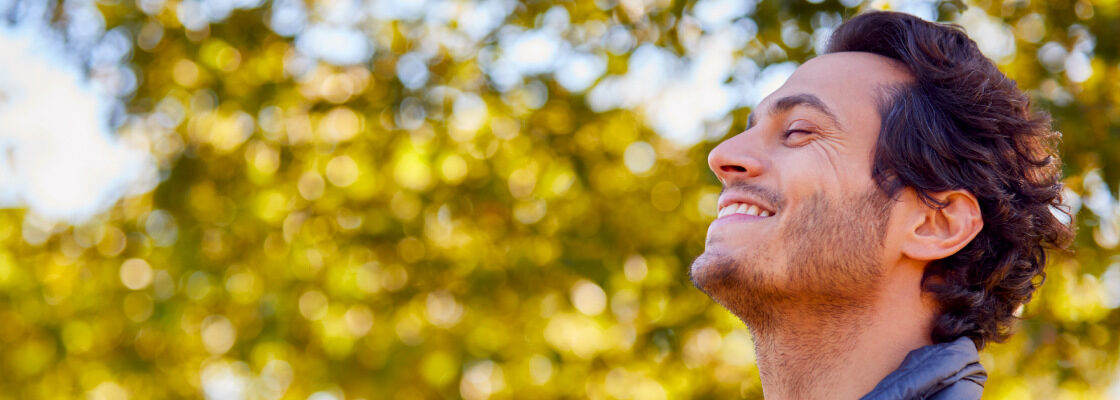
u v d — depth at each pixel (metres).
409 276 6.22
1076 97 5.14
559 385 6.11
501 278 6.04
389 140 6.16
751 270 1.80
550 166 6.18
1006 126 1.91
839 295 1.79
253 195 6.31
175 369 6.48
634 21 5.52
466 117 6.14
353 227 6.27
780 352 1.85
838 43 2.04
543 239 6.12
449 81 6.08
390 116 6.07
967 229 1.81
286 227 6.29
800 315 1.82
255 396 6.28
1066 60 5.20
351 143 6.23
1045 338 5.31
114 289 6.41
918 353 1.72
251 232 6.30
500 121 6.16
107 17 6.08
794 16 4.91
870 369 1.78
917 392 1.66
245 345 6.14
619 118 6.03
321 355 6.22
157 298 6.30
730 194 1.86
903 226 1.81
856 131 1.84
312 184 6.32
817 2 4.86
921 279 1.81
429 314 6.23
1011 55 5.20
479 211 6.15
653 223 6.05
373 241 6.19
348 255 6.25
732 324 5.88
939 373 1.67
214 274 6.26
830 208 1.79
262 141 6.23
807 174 1.81
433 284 6.18
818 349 1.81
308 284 6.27
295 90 6.14
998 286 1.89
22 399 6.46
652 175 6.10
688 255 5.95
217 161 6.30
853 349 1.79
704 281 1.84
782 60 5.00
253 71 6.20
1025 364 5.45
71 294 6.56
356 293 6.28
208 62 6.12
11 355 6.48
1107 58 5.13
